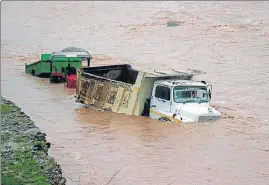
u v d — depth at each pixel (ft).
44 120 114.62
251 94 129.70
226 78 147.43
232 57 172.96
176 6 278.26
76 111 122.72
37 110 125.29
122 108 116.67
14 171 67.97
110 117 114.21
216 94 130.52
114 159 85.71
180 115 105.29
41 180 65.21
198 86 108.68
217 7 257.14
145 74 111.65
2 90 152.97
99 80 122.42
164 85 108.68
